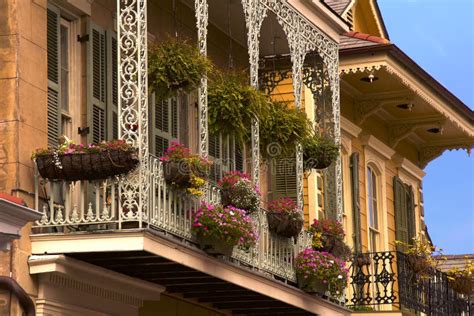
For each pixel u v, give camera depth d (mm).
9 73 15242
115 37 17750
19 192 15039
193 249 16469
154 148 18750
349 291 24188
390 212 27750
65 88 16750
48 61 16203
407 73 25141
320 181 23781
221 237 16812
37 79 15594
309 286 19797
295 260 19750
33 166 15312
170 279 17547
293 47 20219
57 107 16281
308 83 22078
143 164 15414
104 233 15164
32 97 15461
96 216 15250
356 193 25750
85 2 17094
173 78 16828
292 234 19375
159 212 15828
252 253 18281
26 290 15039
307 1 20578
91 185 16203
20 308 13383
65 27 16906
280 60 22438
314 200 23609
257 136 18594
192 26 20625
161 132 19047
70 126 16750
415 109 26938
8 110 15180
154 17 19406
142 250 15172
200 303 19656
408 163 28781
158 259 15938
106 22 17734
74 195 16125
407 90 25734
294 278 19688
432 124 27516
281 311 20531
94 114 17062
